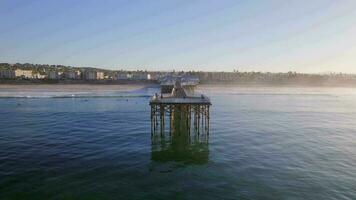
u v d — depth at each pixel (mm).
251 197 19500
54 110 62594
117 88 142625
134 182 21922
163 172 24156
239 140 35906
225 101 89000
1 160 26609
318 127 46625
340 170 25031
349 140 37156
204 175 23516
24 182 21516
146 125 45531
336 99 108000
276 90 157250
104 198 19125
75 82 172875
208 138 36844
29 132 39406
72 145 32406
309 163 26906
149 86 159000
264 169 25031
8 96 93688
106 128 42750
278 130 43062
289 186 21375
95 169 24594
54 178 22375
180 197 19438
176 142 34531
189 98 36812
